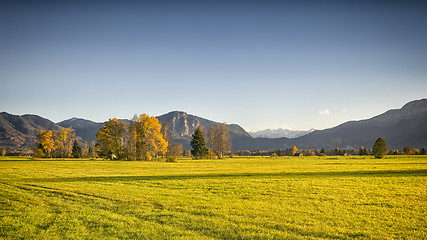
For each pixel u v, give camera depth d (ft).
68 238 41.57
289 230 46.03
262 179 111.04
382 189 85.30
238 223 49.52
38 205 61.82
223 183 99.71
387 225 48.96
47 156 356.38
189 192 81.30
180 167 190.90
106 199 68.80
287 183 98.89
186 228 46.57
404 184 95.25
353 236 43.60
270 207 61.93
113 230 44.96
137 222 49.32
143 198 70.59
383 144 326.24
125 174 132.67
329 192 80.59
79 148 404.16
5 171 138.31
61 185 89.97
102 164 212.23
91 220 50.14
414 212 57.31
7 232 43.60
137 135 286.05
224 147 411.95
